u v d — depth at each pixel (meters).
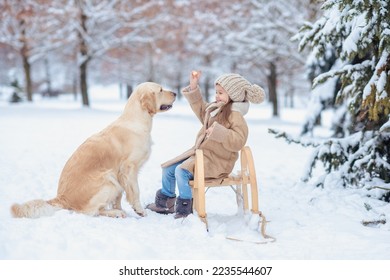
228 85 3.85
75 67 37.22
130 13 21.58
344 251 3.36
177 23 22.95
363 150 5.09
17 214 3.85
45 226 3.54
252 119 21.89
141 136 4.29
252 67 25.42
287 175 7.17
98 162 4.11
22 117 16.23
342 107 9.21
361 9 4.37
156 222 3.98
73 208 4.08
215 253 3.21
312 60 10.27
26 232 3.38
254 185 3.88
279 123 19.72
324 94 10.39
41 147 9.23
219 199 5.14
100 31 22.22
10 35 22.66
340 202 4.75
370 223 4.16
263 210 4.62
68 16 21.22
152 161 8.05
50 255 2.97
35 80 49.09
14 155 8.12
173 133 12.77
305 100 45.38
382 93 4.30
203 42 23.67
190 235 3.56
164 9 22.69
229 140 3.72
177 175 3.90
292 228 3.96
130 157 4.25
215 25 22.11
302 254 3.28
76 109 20.83
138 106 4.34
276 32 19.38
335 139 5.36
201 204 3.70
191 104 4.32
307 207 4.71
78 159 4.15
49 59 44.75
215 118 3.98
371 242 3.55
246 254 3.23
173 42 24.52
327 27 4.89
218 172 3.91
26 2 20.58
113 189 4.13
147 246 3.18
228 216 4.24
